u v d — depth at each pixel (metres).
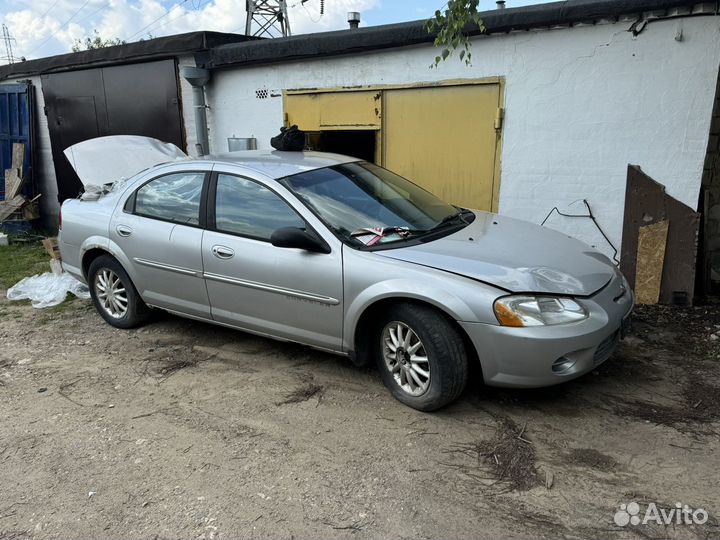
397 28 6.40
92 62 9.55
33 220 11.40
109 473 3.14
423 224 4.14
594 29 5.43
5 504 2.94
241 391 3.99
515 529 2.60
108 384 4.20
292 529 2.66
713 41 4.99
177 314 4.82
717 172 5.94
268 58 7.47
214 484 3.01
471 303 3.26
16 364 4.63
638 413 3.49
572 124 5.75
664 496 2.77
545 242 3.96
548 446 3.19
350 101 7.13
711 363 4.13
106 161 7.12
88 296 6.27
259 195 4.14
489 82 6.08
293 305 3.93
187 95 8.69
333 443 3.32
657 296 5.40
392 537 2.59
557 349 3.18
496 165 6.26
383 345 3.71
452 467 3.05
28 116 11.09
